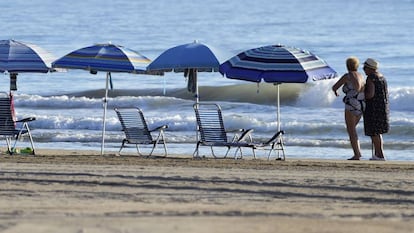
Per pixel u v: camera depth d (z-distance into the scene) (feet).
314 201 79.36
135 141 135.95
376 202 79.66
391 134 183.42
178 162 119.65
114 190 83.87
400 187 89.71
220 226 59.36
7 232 57.06
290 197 81.71
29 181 90.38
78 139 179.32
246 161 124.36
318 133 187.42
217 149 161.07
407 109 221.87
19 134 135.13
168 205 72.95
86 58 129.80
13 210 68.69
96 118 199.00
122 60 129.59
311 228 59.47
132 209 69.62
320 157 154.30
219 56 129.90
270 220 62.59
